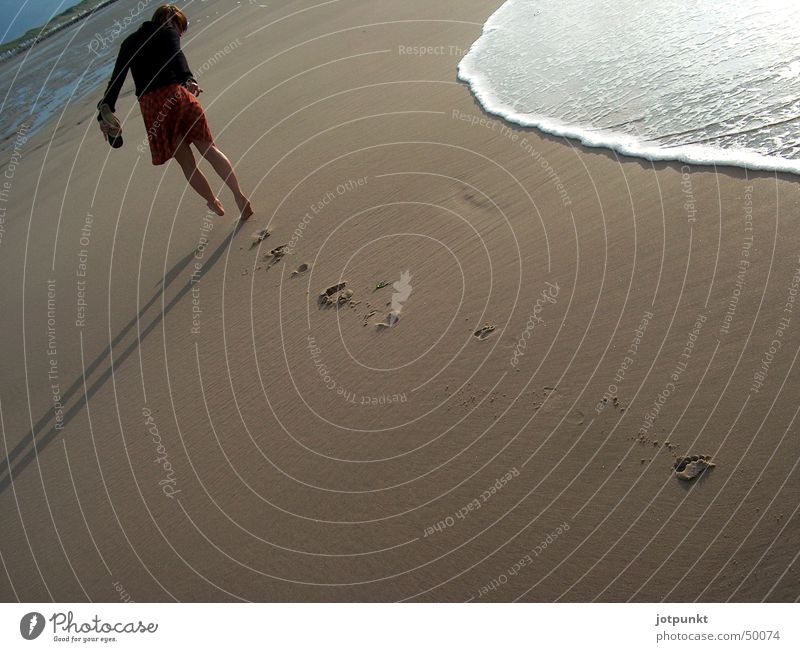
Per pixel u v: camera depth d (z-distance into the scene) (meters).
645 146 4.62
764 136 4.24
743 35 5.53
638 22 6.53
